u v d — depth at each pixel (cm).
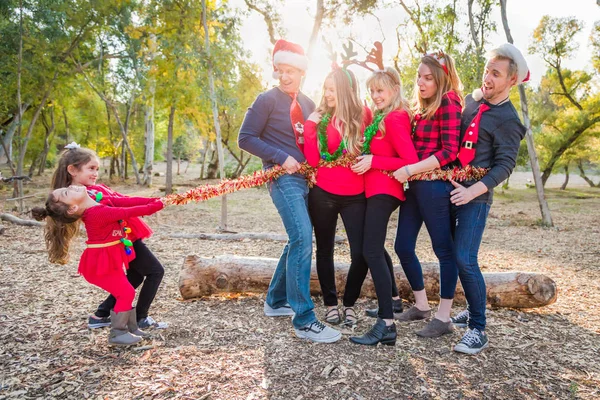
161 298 408
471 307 303
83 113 2669
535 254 724
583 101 2069
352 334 325
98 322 333
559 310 398
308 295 314
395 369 272
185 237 822
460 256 299
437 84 303
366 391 246
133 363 275
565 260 667
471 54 1251
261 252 684
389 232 999
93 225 288
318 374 263
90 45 1655
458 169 301
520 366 280
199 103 1158
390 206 308
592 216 1366
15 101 1456
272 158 309
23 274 493
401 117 299
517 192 2402
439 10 1262
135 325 311
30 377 257
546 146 2078
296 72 324
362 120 312
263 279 404
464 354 295
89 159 313
